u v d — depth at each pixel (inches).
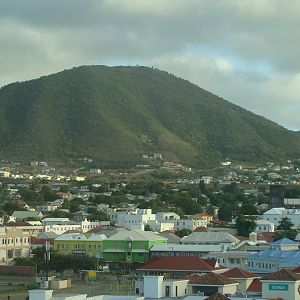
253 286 6348.4
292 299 5605.3
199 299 5438.0
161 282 5940.0
